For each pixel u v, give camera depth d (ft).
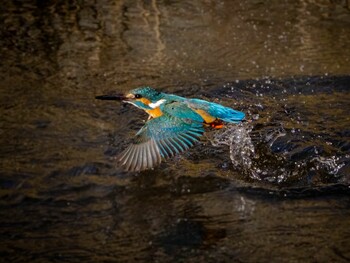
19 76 32.35
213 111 20.36
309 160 24.48
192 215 20.93
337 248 19.03
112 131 26.91
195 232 19.97
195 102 20.42
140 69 33.81
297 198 22.03
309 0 44.29
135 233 19.94
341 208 21.33
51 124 27.37
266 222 20.51
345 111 28.76
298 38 38.29
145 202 21.70
